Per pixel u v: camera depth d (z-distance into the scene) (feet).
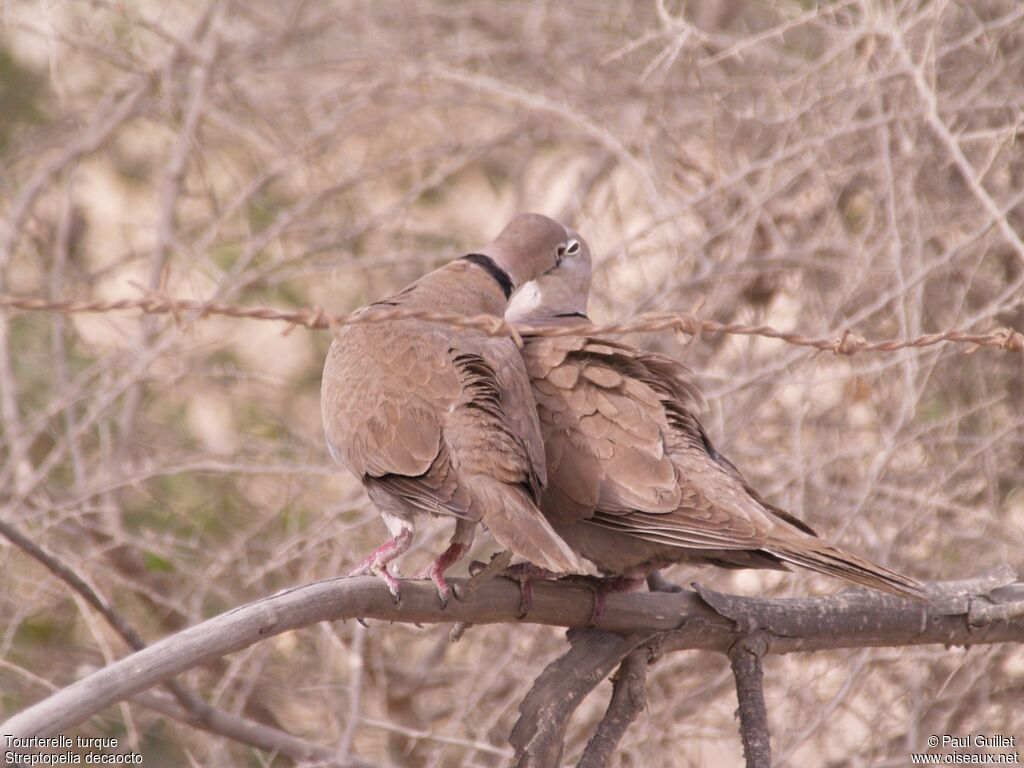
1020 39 42.47
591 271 34.81
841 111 40.91
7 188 47.26
